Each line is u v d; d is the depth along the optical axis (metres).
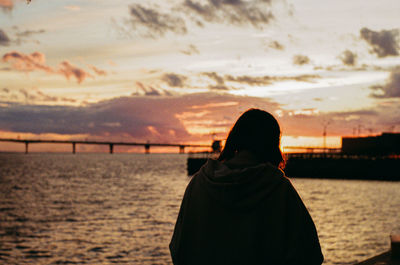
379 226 32.88
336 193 58.44
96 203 50.47
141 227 33.03
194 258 2.46
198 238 2.45
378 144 115.62
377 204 47.09
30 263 22.73
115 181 88.88
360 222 34.94
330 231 30.44
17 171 127.94
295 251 2.28
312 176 84.88
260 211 2.34
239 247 2.33
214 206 2.43
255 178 2.35
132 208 45.56
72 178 98.50
